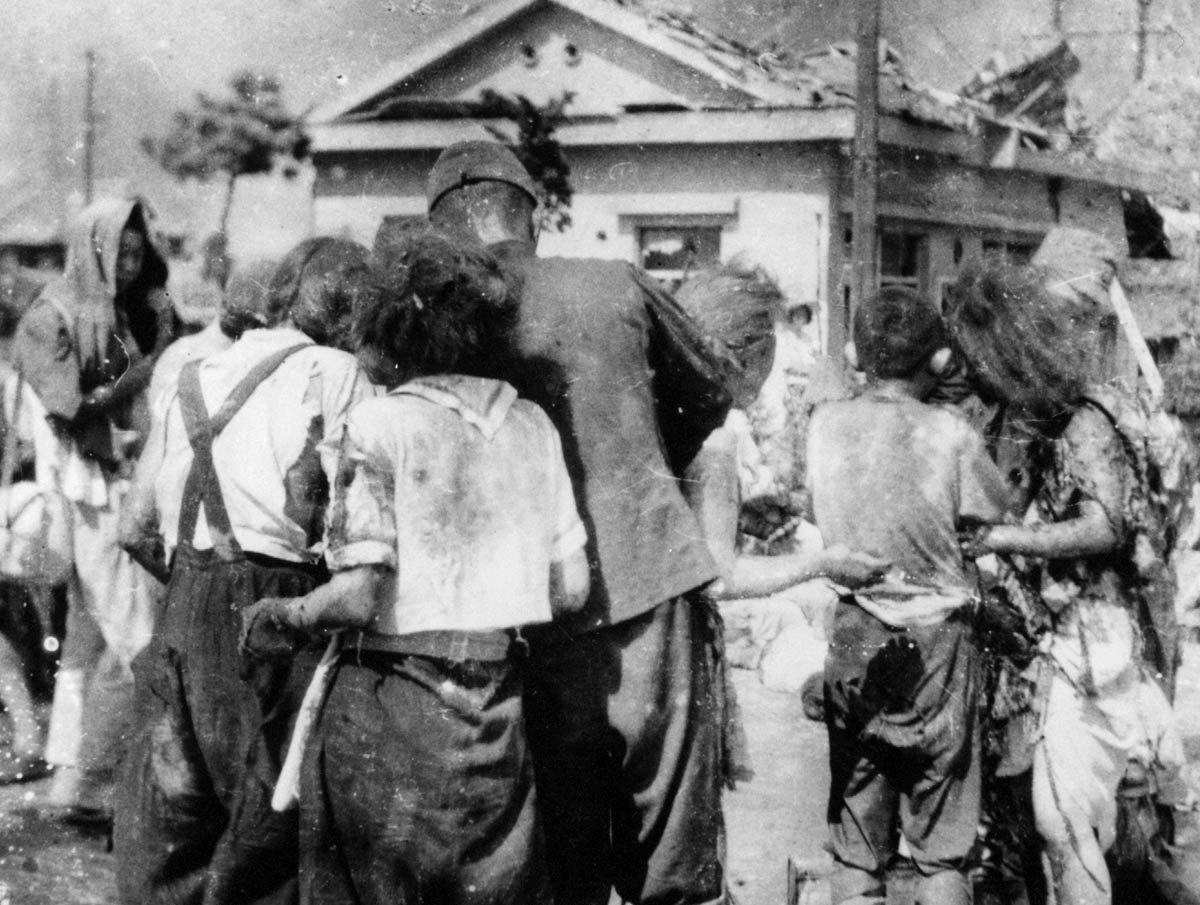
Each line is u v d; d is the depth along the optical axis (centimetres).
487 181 354
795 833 517
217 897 359
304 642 327
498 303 321
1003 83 1634
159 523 392
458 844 305
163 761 369
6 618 568
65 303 533
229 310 397
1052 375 398
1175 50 1719
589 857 339
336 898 312
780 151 1405
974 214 1602
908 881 410
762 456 506
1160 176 1727
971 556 394
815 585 766
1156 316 1377
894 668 390
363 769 305
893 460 392
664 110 1432
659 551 334
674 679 335
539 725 333
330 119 1457
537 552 313
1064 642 399
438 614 305
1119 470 393
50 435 533
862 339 405
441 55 1459
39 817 516
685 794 335
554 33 1453
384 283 321
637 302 342
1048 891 409
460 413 315
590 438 334
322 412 375
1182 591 584
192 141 1388
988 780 409
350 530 304
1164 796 412
